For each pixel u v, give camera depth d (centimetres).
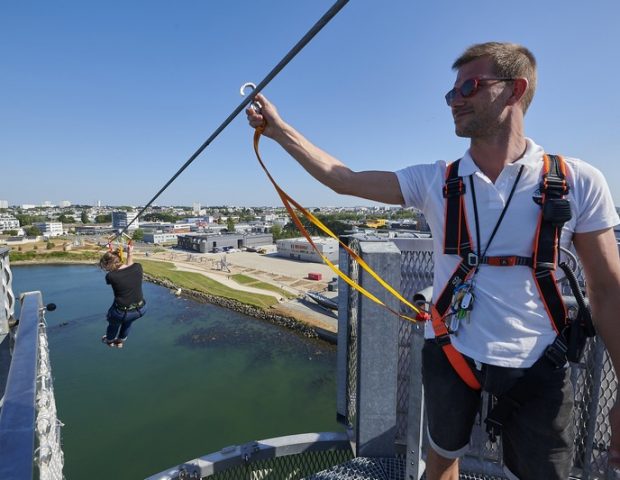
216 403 2422
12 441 121
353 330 343
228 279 6341
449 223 155
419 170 172
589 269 142
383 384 288
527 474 153
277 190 204
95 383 2650
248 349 3331
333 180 177
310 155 179
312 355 3206
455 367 162
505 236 142
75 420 2211
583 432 242
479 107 145
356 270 337
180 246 11338
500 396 153
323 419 2262
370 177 175
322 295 4894
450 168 161
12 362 181
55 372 2816
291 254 8962
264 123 187
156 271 6950
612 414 139
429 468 188
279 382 2719
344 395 353
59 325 3778
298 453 333
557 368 144
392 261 283
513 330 143
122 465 1838
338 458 343
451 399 169
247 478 322
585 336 146
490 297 146
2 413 136
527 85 145
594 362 230
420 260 315
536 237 139
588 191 140
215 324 4028
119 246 645
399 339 314
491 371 147
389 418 290
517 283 143
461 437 172
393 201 176
